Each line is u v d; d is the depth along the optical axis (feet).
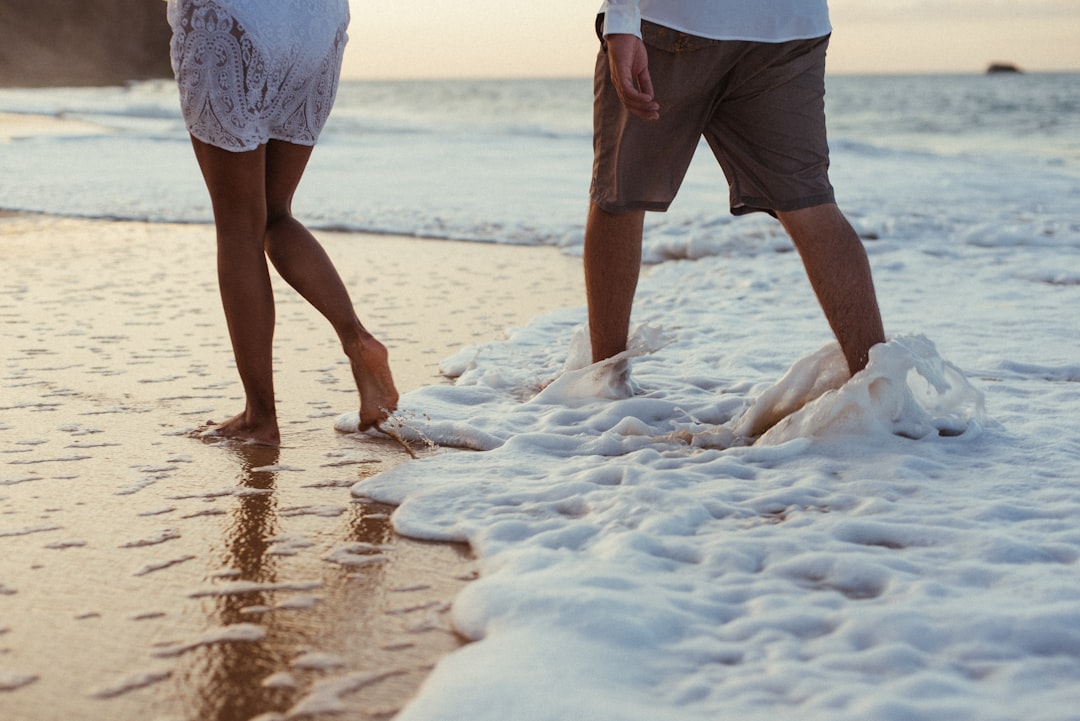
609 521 5.98
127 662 4.41
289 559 5.59
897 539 5.70
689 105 8.16
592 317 9.08
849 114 104.42
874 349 7.63
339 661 4.42
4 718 3.93
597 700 3.79
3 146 48.21
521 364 10.46
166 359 10.39
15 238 20.57
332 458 7.50
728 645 4.38
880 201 29.32
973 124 87.40
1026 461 7.18
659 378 9.98
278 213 7.90
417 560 5.59
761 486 6.73
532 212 25.82
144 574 5.37
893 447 7.39
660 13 7.88
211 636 4.66
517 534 5.84
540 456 7.54
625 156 8.41
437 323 12.82
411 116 109.09
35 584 5.22
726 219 23.34
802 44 7.84
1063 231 21.47
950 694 3.88
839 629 4.50
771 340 11.84
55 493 6.62
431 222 23.86
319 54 7.62
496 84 311.27
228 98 7.16
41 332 11.56
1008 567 5.17
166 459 7.38
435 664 4.40
